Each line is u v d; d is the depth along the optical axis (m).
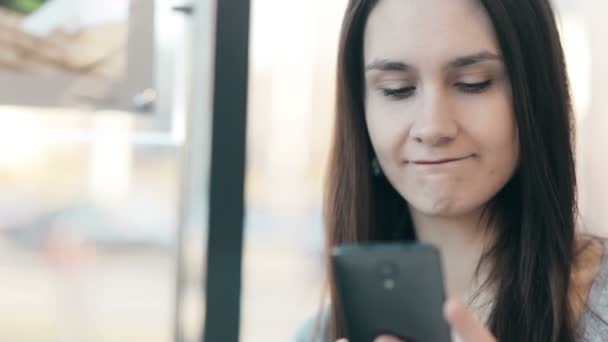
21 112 1.49
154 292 1.65
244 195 1.56
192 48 1.54
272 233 1.65
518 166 0.96
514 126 0.94
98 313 1.68
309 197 1.64
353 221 1.07
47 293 1.69
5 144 1.54
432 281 0.72
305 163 1.62
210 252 1.55
